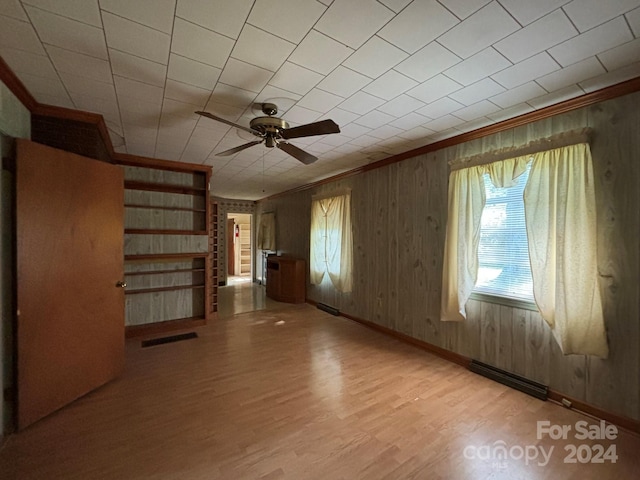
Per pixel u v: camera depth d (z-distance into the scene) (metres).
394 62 1.75
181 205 4.24
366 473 1.59
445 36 1.52
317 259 5.39
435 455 1.73
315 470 1.60
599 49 1.61
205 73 1.86
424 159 3.39
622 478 1.59
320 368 2.87
